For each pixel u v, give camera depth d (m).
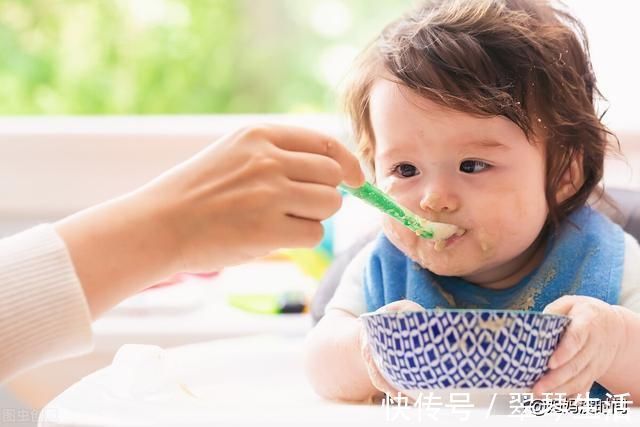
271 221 0.63
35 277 0.60
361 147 0.92
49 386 1.25
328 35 1.87
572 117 0.88
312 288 1.51
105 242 0.63
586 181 0.92
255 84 1.89
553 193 0.88
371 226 1.34
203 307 1.45
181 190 0.64
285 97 1.89
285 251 1.61
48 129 1.67
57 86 1.87
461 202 0.81
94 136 1.66
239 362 0.90
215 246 0.64
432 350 0.60
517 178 0.82
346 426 0.54
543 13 0.92
